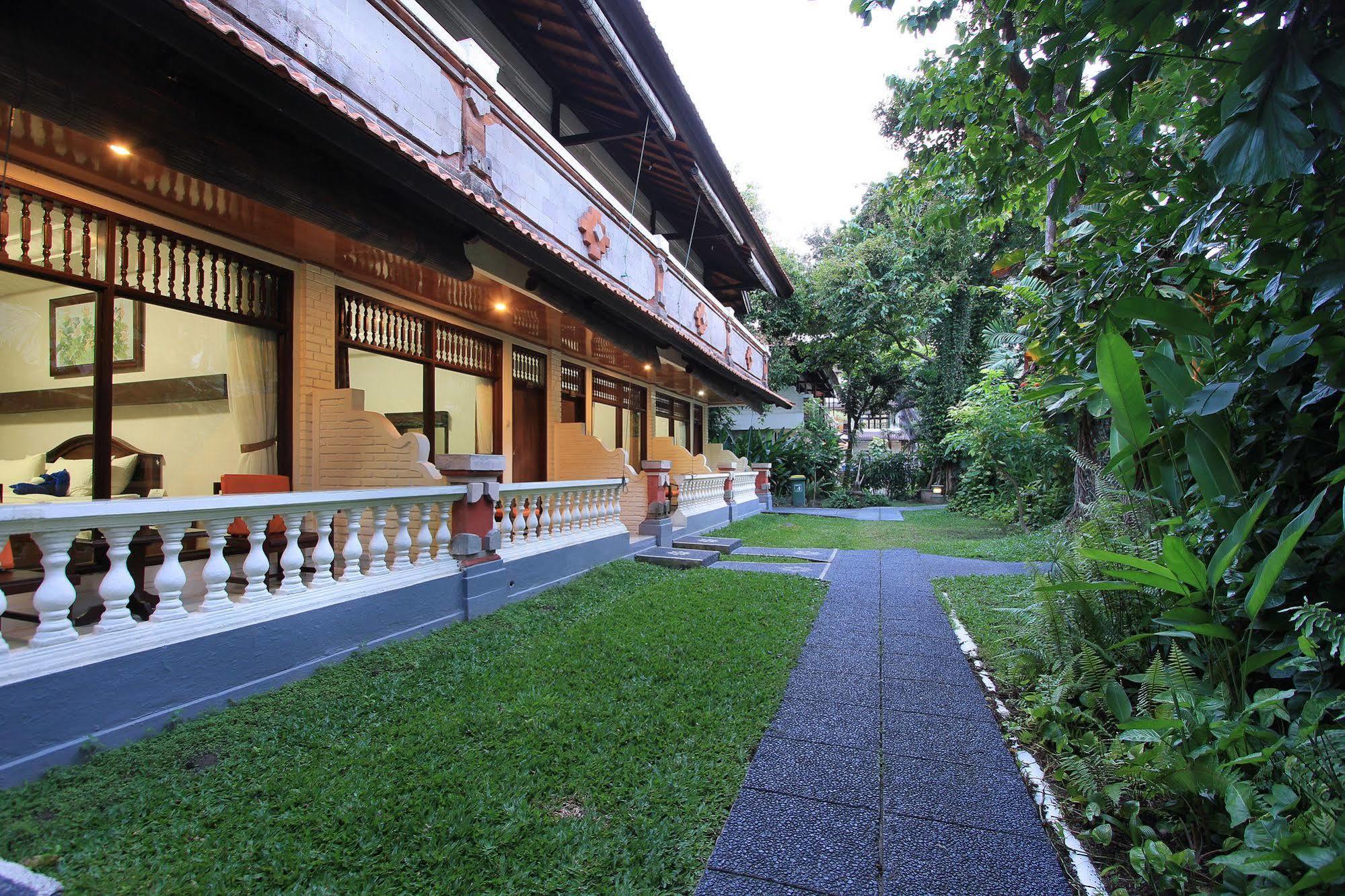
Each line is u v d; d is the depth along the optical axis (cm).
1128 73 217
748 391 1365
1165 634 291
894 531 1223
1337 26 170
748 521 1324
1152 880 215
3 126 318
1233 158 172
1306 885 174
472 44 495
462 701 341
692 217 1246
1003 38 578
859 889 211
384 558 428
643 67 734
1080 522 495
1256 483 302
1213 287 340
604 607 545
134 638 284
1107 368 305
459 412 732
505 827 232
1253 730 229
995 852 233
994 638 479
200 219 447
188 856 210
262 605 345
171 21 241
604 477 866
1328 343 227
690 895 205
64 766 251
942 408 2055
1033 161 481
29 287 396
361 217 378
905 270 1892
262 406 511
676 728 319
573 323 759
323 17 350
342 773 266
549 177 589
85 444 411
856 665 435
